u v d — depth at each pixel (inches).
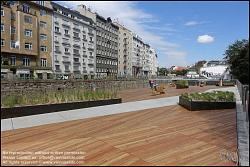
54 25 2126.0
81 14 2615.7
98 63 2881.4
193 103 522.3
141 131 343.9
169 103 644.1
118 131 343.9
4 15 1680.6
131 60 3998.5
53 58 2108.8
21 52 1781.5
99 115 469.1
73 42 2375.7
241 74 1884.8
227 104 553.9
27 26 1841.8
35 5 1936.5
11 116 437.4
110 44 3233.3
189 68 5467.5
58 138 307.7
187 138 309.4
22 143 285.9
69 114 476.1
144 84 1620.3
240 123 386.6
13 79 849.5
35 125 380.8
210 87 1360.7
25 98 507.8
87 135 322.0
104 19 3053.6
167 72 5398.6
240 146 271.4
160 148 270.7
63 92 593.0
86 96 589.9
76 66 2423.7
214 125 380.8
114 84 1330.0
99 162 230.5
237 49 1993.1
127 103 636.7
